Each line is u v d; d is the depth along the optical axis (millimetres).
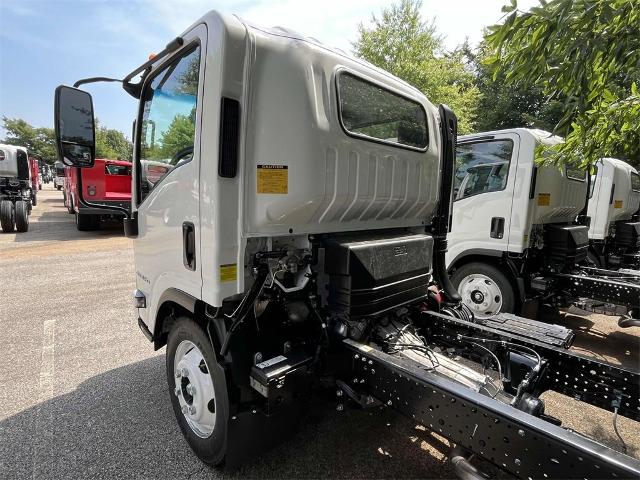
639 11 1570
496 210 4191
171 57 2045
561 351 2211
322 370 2066
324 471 2113
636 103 2336
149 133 2416
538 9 1688
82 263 7523
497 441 1444
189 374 2141
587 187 5242
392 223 2533
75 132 2090
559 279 4336
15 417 2598
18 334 4051
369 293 1995
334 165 1881
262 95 1720
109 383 3055
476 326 2539
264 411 1893
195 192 1842
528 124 16062
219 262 1731
